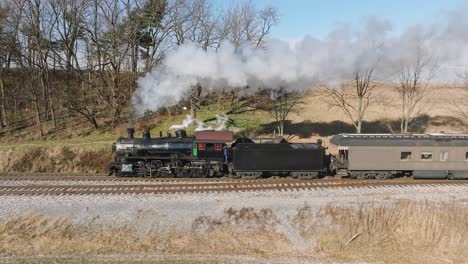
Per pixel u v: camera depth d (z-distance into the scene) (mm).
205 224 13617
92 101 35531
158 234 12867
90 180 18891
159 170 19672
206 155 19516
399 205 14727
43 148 22891
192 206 15023
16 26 31516
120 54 33250
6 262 10703
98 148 22984
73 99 35969
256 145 19188
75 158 22656
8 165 22047
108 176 19891
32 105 35906
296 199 15938
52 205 14922
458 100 36531
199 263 10805
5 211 14305
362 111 29234
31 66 33844
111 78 33438
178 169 19625
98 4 31562
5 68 37781
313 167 19297
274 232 13156
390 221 13500
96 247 11953
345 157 19375
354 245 12281
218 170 19656
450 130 29531
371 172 19156
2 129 32125
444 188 17578
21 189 16891
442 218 13625
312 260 11312
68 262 10742
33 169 22219
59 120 33500
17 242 12180
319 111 33031
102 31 32781
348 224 13445
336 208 14750
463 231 12922
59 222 13469
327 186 17656
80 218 13859
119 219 13852
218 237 12750
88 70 35156
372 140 19031
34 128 31906
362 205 14820
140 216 14070
